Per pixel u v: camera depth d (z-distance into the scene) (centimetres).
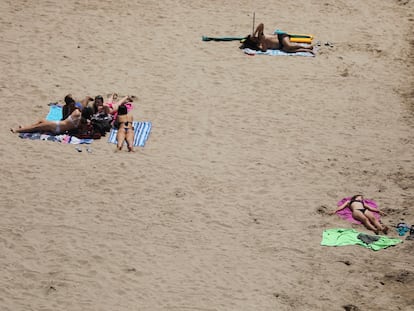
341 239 4891
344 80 6438
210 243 4831
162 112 5947
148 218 5009
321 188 5316
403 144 5781
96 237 4822
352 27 7131
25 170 5350
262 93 6209
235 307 4353
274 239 4884
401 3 7562
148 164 5456
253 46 6744
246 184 5325
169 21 7056
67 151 5550
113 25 6962
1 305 4262
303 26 7081
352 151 5675
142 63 6481
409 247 4862
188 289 4466
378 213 5112
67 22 6988
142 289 4447
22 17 7044
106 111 5756
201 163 5488
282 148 5662
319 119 5972
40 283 4444
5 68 6356
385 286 4566
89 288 4428
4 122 5772
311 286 4541
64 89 6131
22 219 4931
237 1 7444
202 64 6506
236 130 5809
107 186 5253
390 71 6588
